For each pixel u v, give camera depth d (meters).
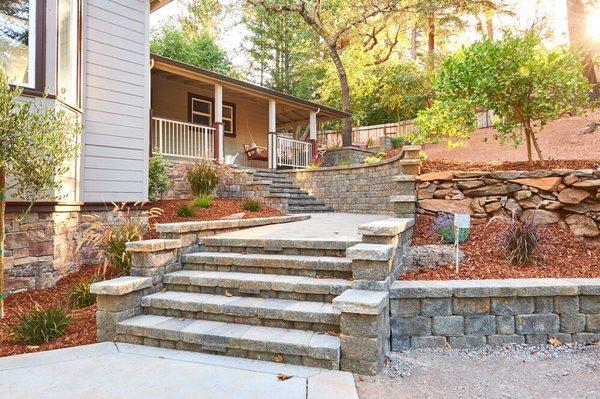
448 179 5.52
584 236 4.68
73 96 5.79
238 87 11.99
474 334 3.48
